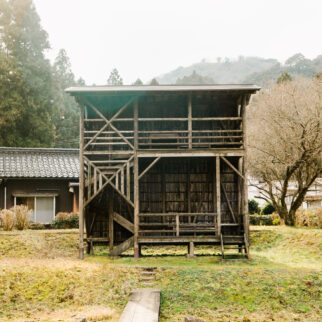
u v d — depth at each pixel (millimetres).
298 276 11492
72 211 22031
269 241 17688
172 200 16641
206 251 17328
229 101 16469
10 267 11969
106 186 16172
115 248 15008
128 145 16094
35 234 17281
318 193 31000
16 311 9648
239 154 14703
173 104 16594
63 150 24094
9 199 21312
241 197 16312
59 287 10953
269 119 21500
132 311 8945
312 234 16875
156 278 11859
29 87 31000
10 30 31484
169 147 16609
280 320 9336
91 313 9461
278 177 22391
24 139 30844
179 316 9555
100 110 16438
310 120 19344
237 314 9711
